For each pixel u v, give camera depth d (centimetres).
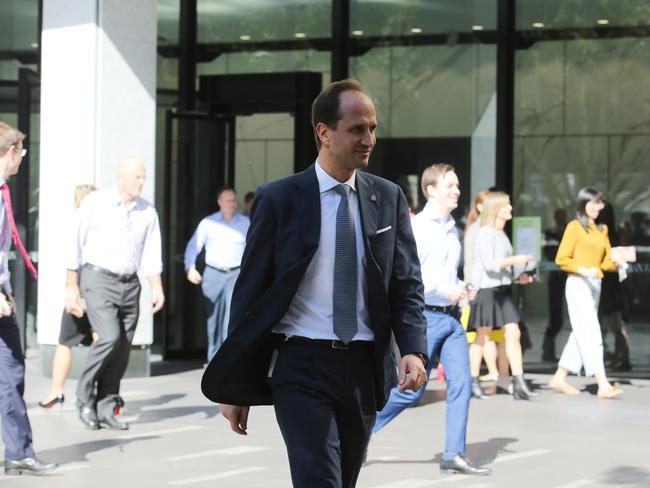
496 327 1372
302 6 1762
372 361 512
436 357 910
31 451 894
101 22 1466
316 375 503
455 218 1677
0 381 882
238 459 959
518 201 1644
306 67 1764
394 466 935
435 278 885
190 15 1795
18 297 1703
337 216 511
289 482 866
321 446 495
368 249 511
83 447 1013
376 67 1728
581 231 1399
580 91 1614
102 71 1466
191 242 1576
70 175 1471
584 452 1012
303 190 510
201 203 1778
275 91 1767
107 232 1102
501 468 933
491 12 1661
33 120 1739
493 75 1659
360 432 511
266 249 509
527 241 1634
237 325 504
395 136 1717
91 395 1112
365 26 1734
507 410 1275
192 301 1775
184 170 1770
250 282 509
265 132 1777
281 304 499
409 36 1709
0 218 867
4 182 876
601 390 1388
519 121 1645
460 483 868
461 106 1678
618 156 1596
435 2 1694
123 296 1112
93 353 1100
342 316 505
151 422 1156
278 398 505
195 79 1803
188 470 911
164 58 1798
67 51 1477
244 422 538
